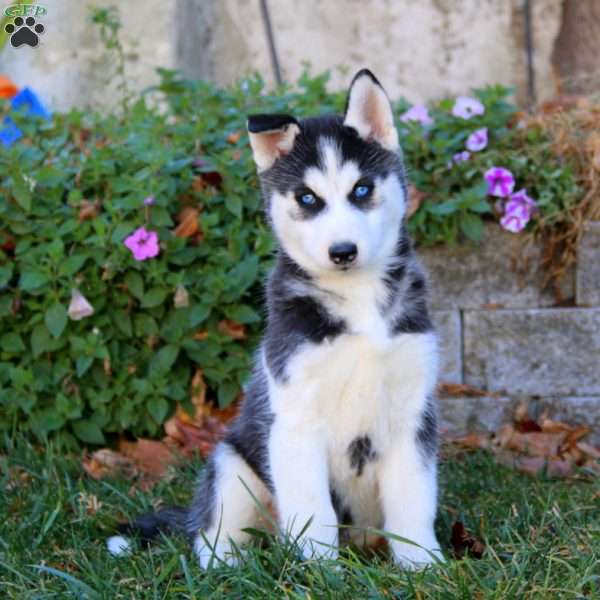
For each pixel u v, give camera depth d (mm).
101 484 1588
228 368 1725
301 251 1374
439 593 1230
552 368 1738
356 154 1375
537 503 1473
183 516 1469
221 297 1705
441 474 1597
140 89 2256
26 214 1714
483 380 1752
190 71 2354
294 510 1338
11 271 1698
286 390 1344
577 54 2422
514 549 1324
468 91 2445
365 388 1351
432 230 1750
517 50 2436
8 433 1706
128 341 1739
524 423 1713
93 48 2266
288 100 1880
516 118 1861
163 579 1299
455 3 2438
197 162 1770
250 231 1753
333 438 1367
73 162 1803
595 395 1732
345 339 1339
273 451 1353
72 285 1683
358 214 1354
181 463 1646
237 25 2461
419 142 1782
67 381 1708
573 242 1741
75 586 1283
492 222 1759
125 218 1718
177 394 1713
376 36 2455
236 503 1410
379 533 1312
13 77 2266
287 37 2461
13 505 1508
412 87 2459
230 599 1252
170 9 2248
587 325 1725
